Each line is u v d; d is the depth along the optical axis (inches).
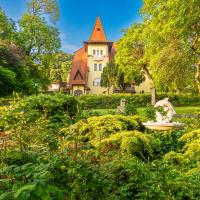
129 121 366.0
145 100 1695.4
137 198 173.5
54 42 1643.7
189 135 316.5
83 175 138.4
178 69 941.8
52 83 2464.3
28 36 1583.4
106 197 148.9
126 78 1647.4
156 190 170.6
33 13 1617.9
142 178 178.9
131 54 1515.7
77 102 460.4
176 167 248.2
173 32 883.4
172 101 1706.4
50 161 140.6
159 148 325.4
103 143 277.6
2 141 173.8
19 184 107.1
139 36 1435.8
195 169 226.4
